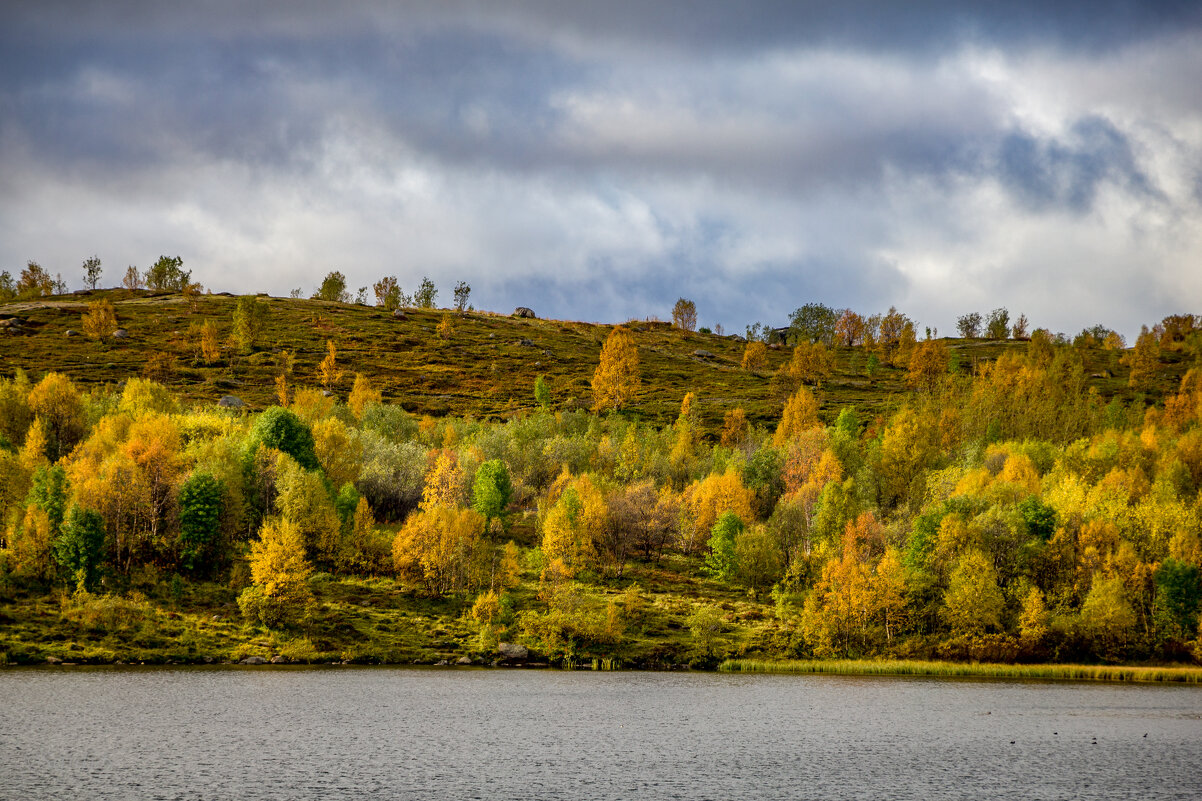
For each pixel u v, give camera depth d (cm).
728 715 7669
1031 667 10025
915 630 11181
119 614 9544
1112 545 11588
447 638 10381
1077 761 6047
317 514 11788
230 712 6994
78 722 6438
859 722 7412
